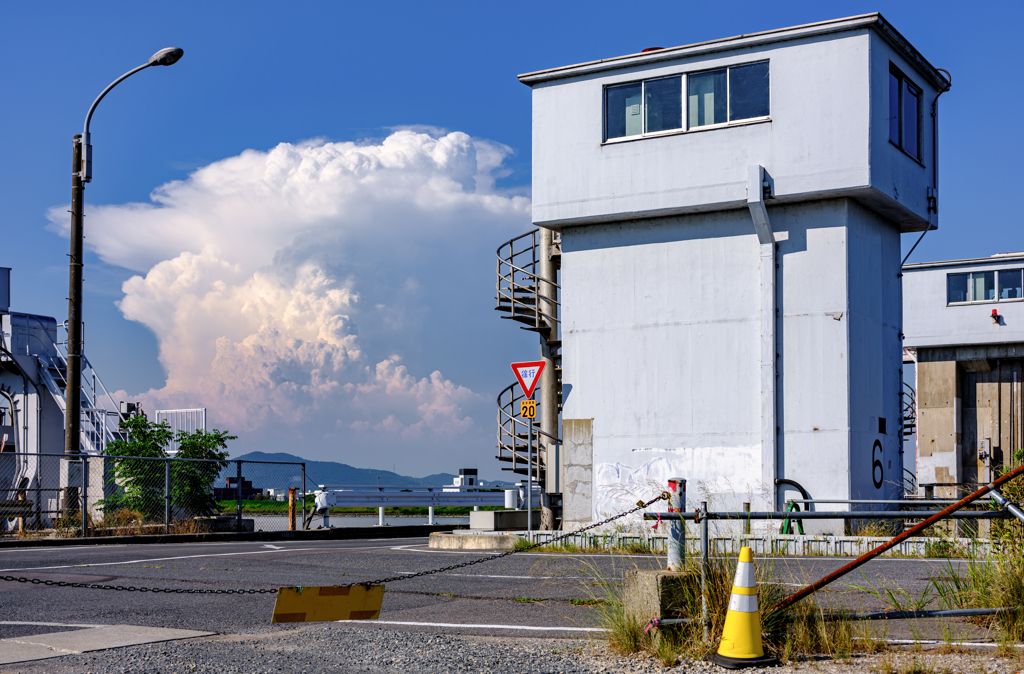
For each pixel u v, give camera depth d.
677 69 19.06
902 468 19.80
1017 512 6.87
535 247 22.69
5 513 23.80
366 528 25.86
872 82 17.70
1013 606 7.55
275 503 35.81
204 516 24.33
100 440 28.92
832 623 7.31
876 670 6.52
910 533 7.06
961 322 35.19
